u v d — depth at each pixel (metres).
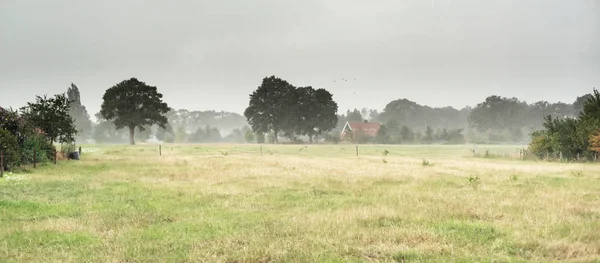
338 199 13.77
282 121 117.44
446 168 27.38
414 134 119.88
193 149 62.59
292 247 7.68
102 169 24.77
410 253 7.30
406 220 10.23
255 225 9.68
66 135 33.53
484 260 6.89
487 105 182.50
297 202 13.22
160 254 7.38
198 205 12.70
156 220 10.34
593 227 9.20
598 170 26.30
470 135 124.94
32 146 26.05
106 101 94.00
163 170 24.33
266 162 31.70
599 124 38.44
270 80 120.19
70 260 6.88
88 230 9.05
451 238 8.41
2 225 9.48
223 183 18.22
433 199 13.55
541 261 6.90
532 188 16.56
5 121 24.53
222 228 9.36
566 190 15.98
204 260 6.99
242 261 7.00
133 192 15.19
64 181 18.23
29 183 17.30
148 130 152.75
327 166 28.39
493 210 11.38
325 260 6.97
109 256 7.11
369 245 7.93
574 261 6.89
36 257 7.12
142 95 95.62
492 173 23.42
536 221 9.95
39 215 10.65
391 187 17.02
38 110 31.81
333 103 124.06
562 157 40.38
